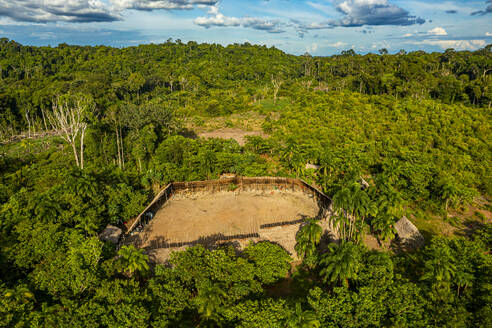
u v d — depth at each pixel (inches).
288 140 3380.9
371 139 3735.2
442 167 2942.9
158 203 2682.1
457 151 3282.5
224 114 6151.6
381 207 2075.5
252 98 7258.9
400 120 4092.0
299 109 5206.7
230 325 1326.3
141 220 2428.6
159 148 3417.8
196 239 2245.3
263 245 1886.1
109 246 1908.2
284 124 4734.3
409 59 7559.1
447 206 2576.3
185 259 1612.9
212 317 1346.0
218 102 6486.2
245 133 4827.8
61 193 2213.3
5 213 1931.6
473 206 2603.3
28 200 2108.8
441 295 1353.3
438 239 1743.4
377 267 1531.7
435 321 1243.8
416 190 2588.6
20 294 1294.3
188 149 3403.1
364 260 1688.0
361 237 2001.7
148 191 2901.1
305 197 2847.0
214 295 1360.7
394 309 1307.8
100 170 2972.4
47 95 5689.0
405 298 1338.6
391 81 5940.0
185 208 2679.6
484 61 6584.6
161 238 2252.7
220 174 3262.8
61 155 3607.3
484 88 4992.6
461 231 2271.2
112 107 4411.9
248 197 2866.6
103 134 3619.6
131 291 1417.3
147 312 1277.1
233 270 1595.7
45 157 3683.6
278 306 1334.9
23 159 3523.6
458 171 2928.2
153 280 1544.0
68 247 1705.2
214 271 1552.7
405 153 3083.2
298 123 4485.7
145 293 1406.3
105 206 2288.4
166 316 1336.1
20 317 1198.3
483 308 1246.9
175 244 2174.0
